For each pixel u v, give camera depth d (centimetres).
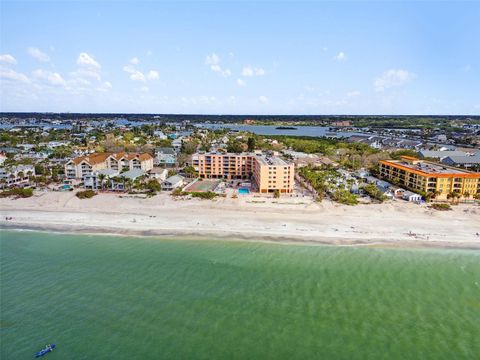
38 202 13950
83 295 7275
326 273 8369
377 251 9644
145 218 12150
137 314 6619
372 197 15025
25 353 5603
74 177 18462
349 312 6781
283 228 11269
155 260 8994
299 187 17325
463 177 14675
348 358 5544
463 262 9025
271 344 5834
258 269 8544
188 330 6175
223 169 19388
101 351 5641
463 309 6956
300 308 6894
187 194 15188
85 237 10569
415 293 7525
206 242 10194
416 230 11138
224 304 6975
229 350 5678
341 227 11356
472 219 12200
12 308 6794
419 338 6050
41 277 8056
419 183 15150
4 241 10238
